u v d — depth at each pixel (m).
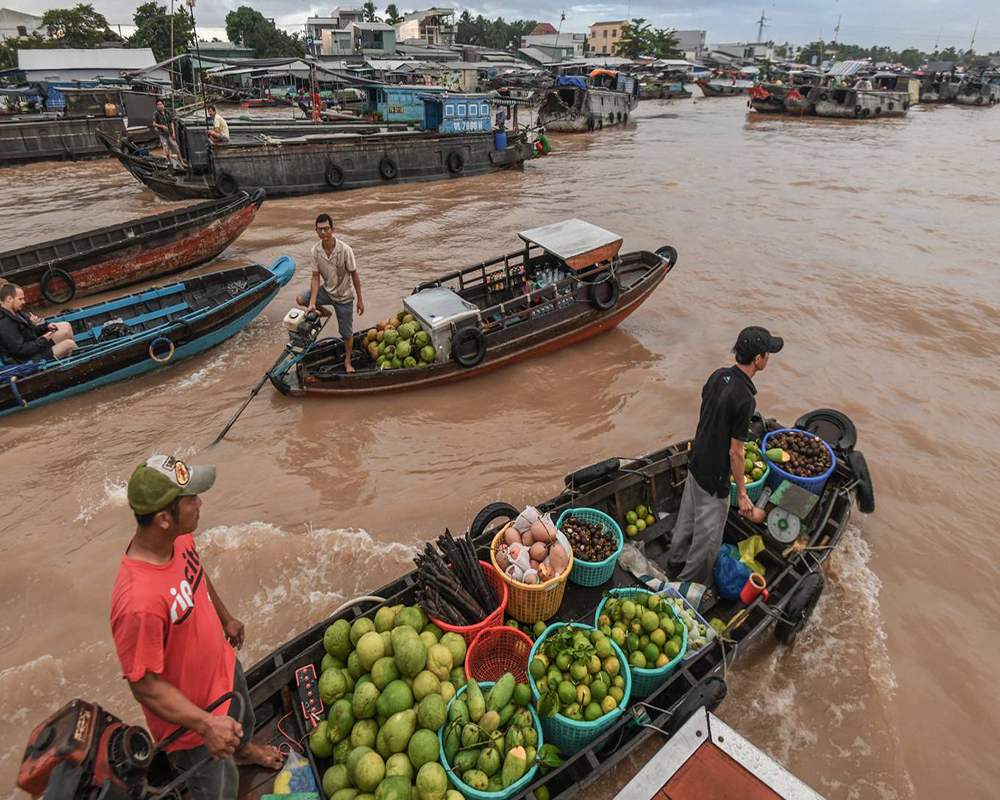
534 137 34.09
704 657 4.49
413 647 3.88
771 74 73.06
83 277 13.01
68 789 2.51
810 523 6.01
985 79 76.31
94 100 34.25
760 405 8.83
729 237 16.38
